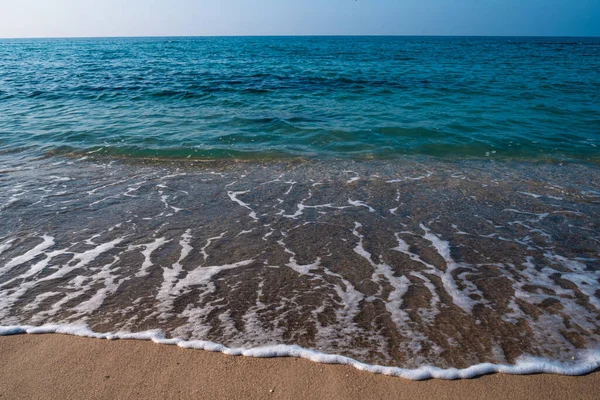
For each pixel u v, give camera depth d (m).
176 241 4.28
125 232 4.48
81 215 4.92
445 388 2.39
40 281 3.50
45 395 2.34
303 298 3.28
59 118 10.90
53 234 4.40
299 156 7.74
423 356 2.63
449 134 9.23
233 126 10.01
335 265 3.80
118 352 2.67
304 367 2.54
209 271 3.69
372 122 10.37
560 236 4.43
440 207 5.26
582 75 20.92
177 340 2.78
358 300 3.25
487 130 9.59
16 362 2.58
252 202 5.41
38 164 7.14
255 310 3.12
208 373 2.50
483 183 6.22
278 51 50.34
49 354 2.65
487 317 3.03
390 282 3.51
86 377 2.47
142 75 21.44
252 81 18.84
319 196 5.65
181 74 22.00
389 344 2.74
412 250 4.10
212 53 46.28
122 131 9.48
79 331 2.86
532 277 3.59
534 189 5.96
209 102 13.46
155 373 2.50
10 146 8.26
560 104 12.78
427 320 2.99
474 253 4.04
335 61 31.98
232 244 4.22
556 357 2.62
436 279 3.56
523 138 8.92
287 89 16.28
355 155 7.84
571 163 7.39
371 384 2.42
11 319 2.98
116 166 7.11
